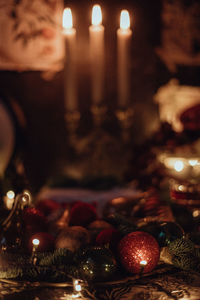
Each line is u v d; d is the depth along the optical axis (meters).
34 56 2.37
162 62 2.47
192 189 1.17
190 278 0.83
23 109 2.40
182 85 2.48
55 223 1.04
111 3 2.41
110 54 2.43
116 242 0.87
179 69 2.48
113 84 2.45
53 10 2.35
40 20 2.35
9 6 2.32
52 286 0.79
